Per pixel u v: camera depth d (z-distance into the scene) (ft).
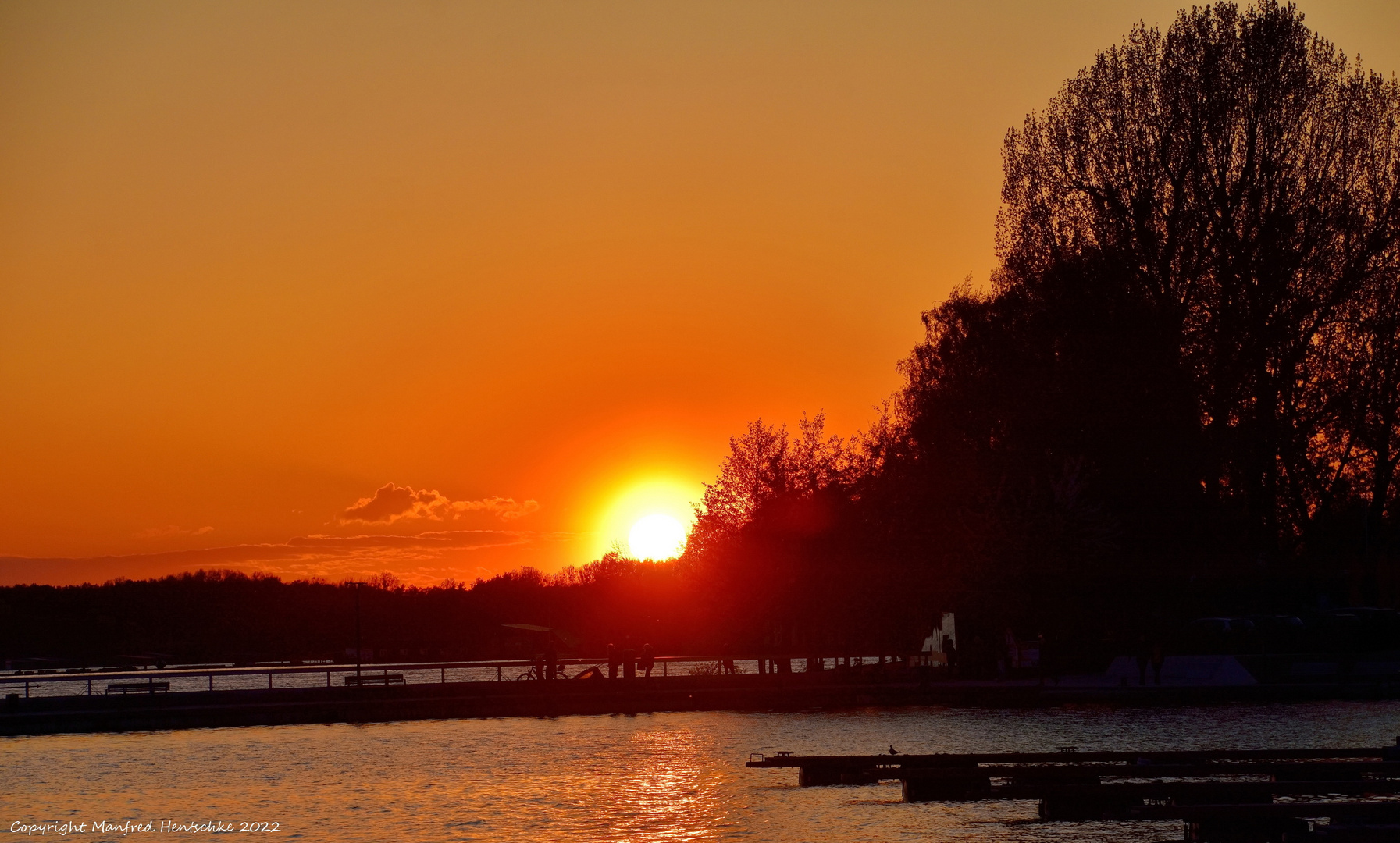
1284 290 224.12
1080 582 232.32
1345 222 227.61
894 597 246.88
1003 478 232.73
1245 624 221.66
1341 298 228.43
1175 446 225.56
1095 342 226.17
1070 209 241.96
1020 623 241.14
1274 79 231.71
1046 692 201.77
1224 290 225.76
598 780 136.26
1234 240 226.38
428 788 134.21
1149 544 233.76
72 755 170.19
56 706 205.05
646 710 210.79
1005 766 121.70
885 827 108.58
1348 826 89.15
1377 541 247.29
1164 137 233.76
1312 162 231.09
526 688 219.00
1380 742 147.43
